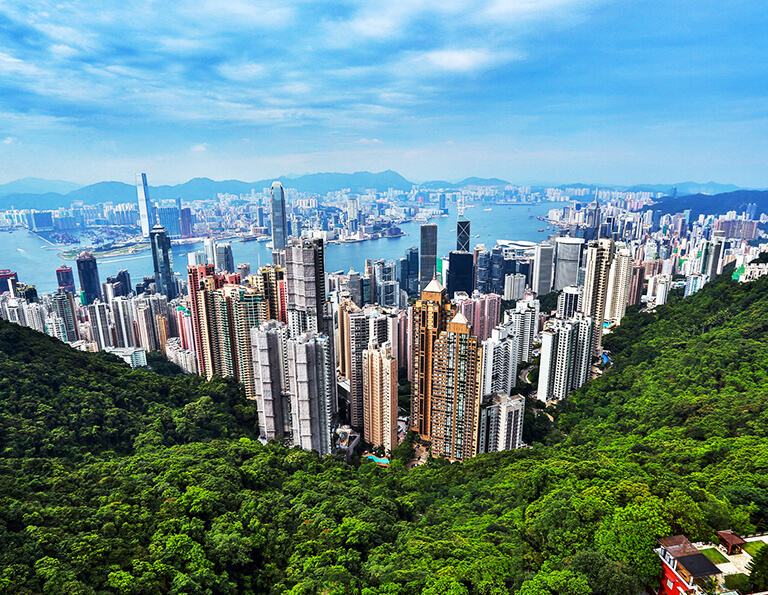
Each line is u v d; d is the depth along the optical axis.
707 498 103.62
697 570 79.19
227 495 138.88
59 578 94.56
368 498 152.75
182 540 113.44
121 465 156.88
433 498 160.25
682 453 148.25
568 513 99.50
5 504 116.38
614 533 90.69
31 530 107.50
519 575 92.00
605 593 82.19
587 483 118.69
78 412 192.62
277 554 121.62
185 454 173.75
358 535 121.06
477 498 145.75
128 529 117.19
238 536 119.69
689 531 90.62
